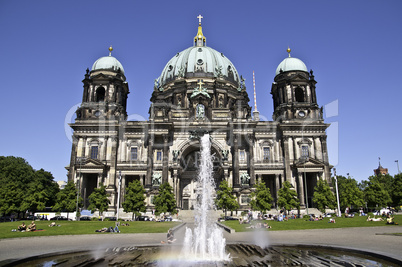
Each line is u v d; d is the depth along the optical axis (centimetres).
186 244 2572
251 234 3541
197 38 12219
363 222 4759
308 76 9044
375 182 9344
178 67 10681
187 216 7525
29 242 2869
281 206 6888
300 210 7581
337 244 2447
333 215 6850
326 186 7169
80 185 7731
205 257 1994
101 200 6875
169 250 2289
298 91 9019
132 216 7106
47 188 9381
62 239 3153
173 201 7250
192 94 8869
